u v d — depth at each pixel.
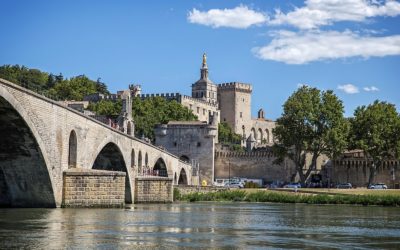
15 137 64.31
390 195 122.06
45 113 67.12
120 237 41.94
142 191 100.81
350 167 196.12
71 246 36.53
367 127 180.25
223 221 60.38
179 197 128.88
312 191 142.38
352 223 62.38
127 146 104.38
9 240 38.84
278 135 182.00
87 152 82.69
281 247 38.94
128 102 161.00
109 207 74.19
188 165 190.50
